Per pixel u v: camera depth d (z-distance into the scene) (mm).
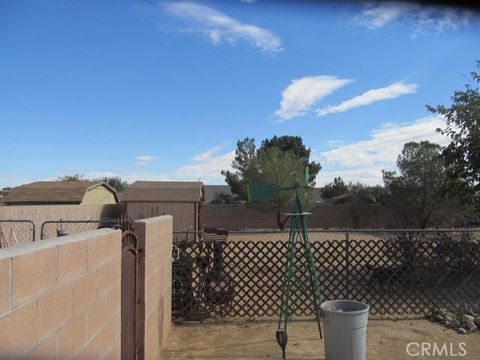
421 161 22766
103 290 3273
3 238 11586
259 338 6836
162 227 6391
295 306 7980
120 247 3795
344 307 5633
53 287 2363
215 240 7984
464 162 11094
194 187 23641
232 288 7973
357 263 8242
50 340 2320
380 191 32469
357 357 5301
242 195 38594
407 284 8102
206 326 7480
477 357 5996
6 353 1890
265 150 33969
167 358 6000
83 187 26031
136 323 4824
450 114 11125
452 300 8102
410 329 7227
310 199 30516
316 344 6531
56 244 2420
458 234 9234
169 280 7148
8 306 1910
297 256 8195
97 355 3113
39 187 26047
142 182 24375
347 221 34500
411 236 8344
